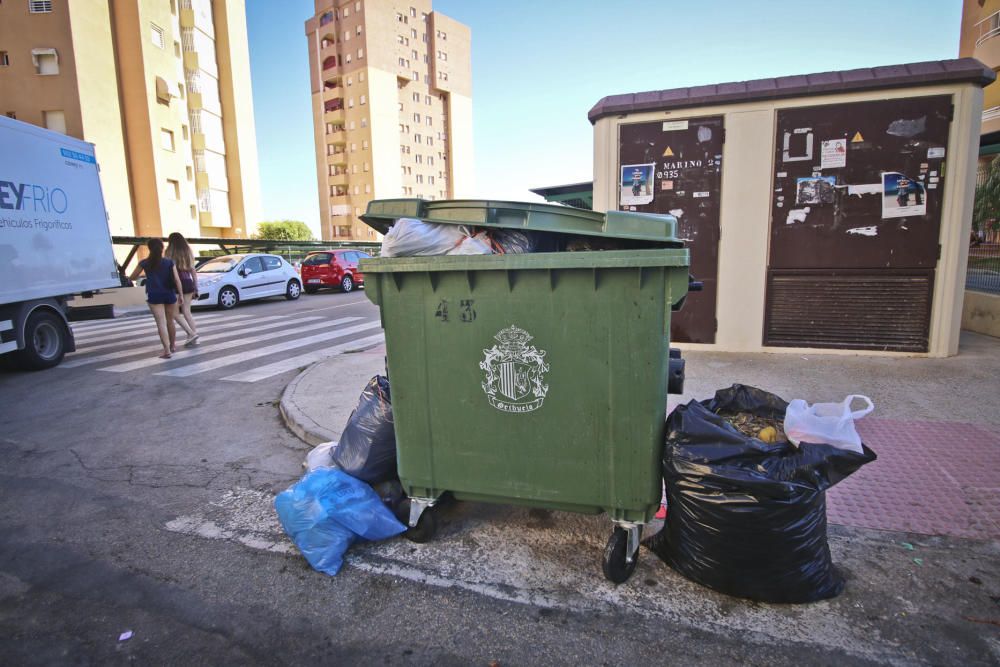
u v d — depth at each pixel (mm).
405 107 81688
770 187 6332
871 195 6074
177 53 38531
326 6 77625
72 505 3588
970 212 5957
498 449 2703
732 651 2160
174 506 3555
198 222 40531
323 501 2846
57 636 2361
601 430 2539
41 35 28859
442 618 2416
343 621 2420
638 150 6648
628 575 2611
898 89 5863
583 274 2441
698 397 5047
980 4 21672
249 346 9133
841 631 2236
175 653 2254
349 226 80000
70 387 6648
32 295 7234
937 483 3393
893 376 5496
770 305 6547
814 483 2264
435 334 2705
